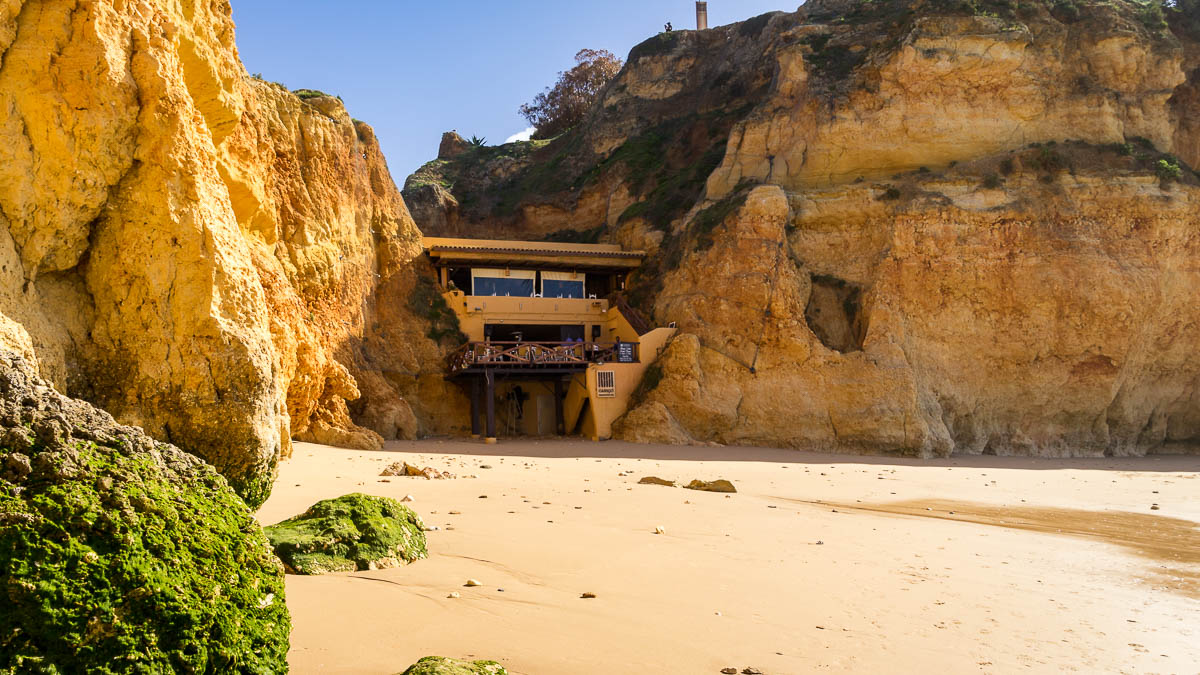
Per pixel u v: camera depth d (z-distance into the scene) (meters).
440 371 35.84
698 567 9.31
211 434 9.03
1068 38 40.53
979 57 39.09
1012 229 35.88
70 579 3.70
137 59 9.82
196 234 9.41
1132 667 6.60
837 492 19.14
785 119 40.97
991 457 33.53
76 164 8.97
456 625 6.38
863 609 7.89
